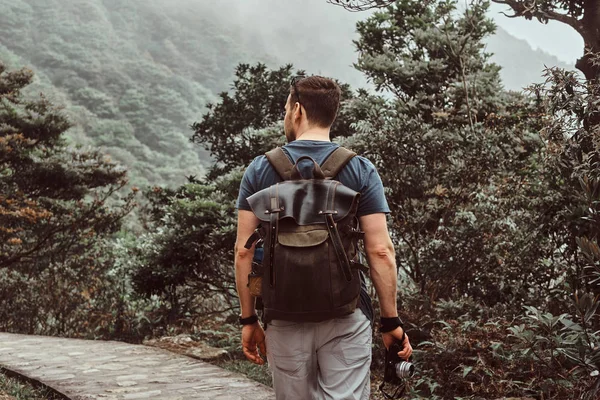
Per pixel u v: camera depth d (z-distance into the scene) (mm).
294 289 1887
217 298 10227
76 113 98812
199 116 123375
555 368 4461
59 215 14773
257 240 2016
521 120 7941
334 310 1902
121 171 16812
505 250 6379
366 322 2041
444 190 6555
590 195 4527
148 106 114625
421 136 6684
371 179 2051
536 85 5047
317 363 2039
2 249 13953
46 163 16109
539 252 6250
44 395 4828
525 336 4324
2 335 7750
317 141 2102
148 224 13008
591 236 5348
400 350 2100
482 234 6203
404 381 4730
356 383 1974
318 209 1941
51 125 17719
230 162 13359
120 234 15844
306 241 1899
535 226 6148
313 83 2156
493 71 10484
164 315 9555
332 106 2158
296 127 2176
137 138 108062
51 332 11438
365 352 2014
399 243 6723
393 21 11008
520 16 6789
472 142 6758
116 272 11312
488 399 4543
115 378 5234
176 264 8945
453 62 10055
